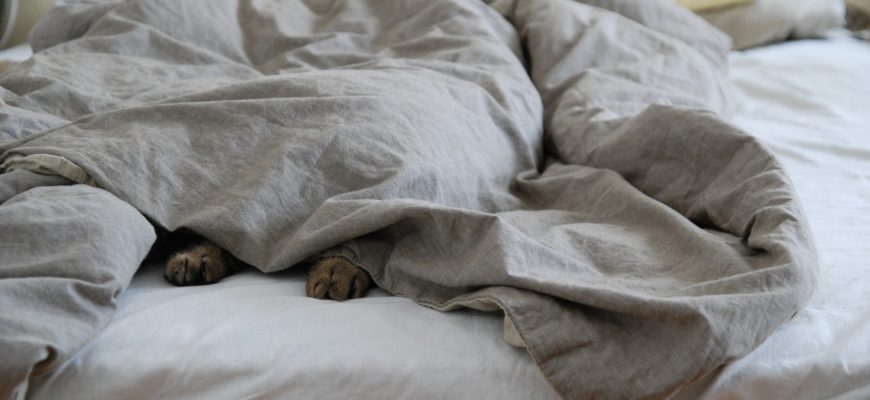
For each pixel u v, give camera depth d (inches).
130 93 51.3
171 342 33.1
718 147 43.8
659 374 30.8
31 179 38.2
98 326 32.3
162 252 41.3
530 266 35.1
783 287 32.8
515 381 32.4
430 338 34.0
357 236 38.8
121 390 31.8
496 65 60.2
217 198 40.3
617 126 52.2
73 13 62.8
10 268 31.8
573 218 44.1
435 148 44.9
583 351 31.9
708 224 42.8
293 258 38.6
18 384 28.5
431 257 38.2
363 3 69.1
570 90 61.9
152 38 59.1
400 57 62.5
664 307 31.0
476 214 36.7
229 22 64.2
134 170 39.4
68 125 43.1
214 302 36.2
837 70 83.7
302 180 40.9
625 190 43.6
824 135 65.3
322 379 32.0
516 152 53.2
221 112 43.1
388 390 32.0
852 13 105.4
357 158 41.8
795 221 36.4
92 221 34.3
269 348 32.9
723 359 30.6
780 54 90.5
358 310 35.9
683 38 77.7
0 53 77.3
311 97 44.9
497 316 35.8
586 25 70.2
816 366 32.7
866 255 42.9
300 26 66.8
